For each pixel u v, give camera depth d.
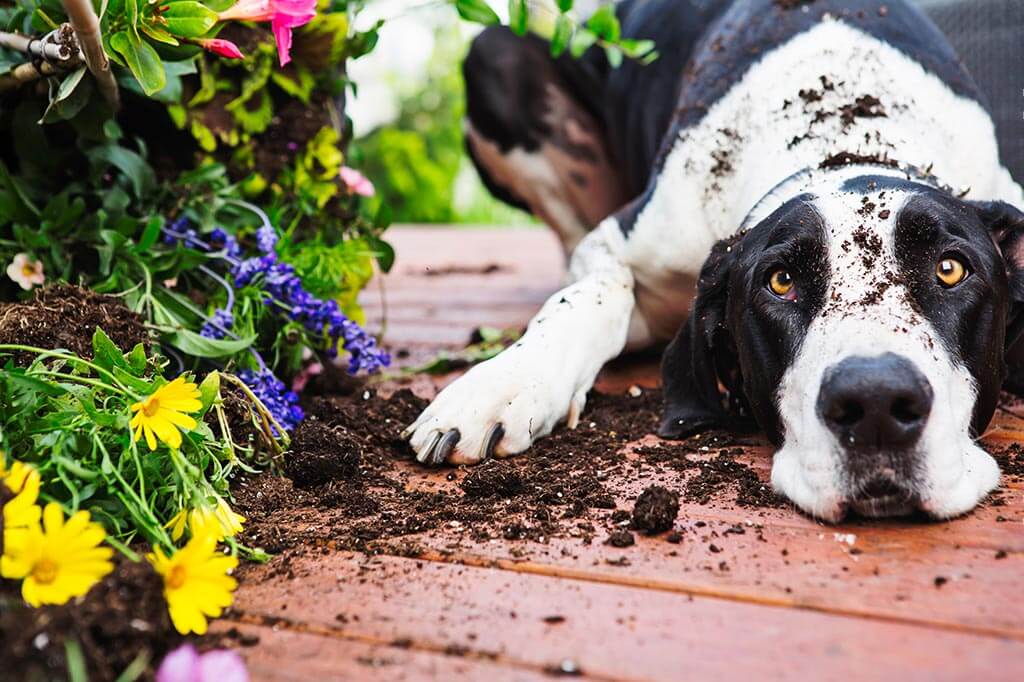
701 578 0.63
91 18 0.72
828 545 0.67
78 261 0.90
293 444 0.82
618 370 1.12
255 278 0.91
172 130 1.00
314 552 0.69
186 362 0.87
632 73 1.29
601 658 0.55
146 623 0.54
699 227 0.98
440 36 3.80
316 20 1.00
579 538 0.70
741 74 1.00
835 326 0.71
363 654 0.57
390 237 2.78
